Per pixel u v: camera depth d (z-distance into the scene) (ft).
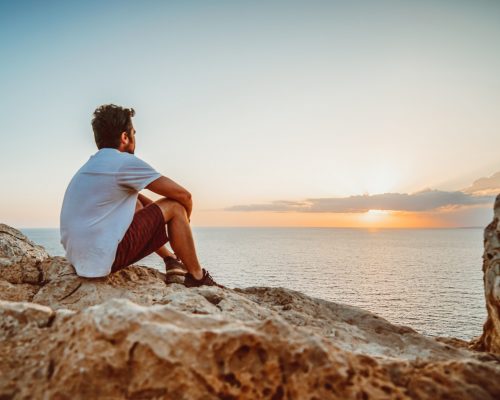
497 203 12.36
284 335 7.18
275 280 433.07
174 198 12.74
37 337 7.83
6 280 12.73
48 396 6.44
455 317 270.67
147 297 11.68
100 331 6.91
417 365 8.05
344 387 6.78
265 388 6.66
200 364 6.63
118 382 6.55
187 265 13.25
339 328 12.08
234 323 7.54
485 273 12.03
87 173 11.98
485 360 10.78
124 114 12.53
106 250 11.64
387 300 331.36
